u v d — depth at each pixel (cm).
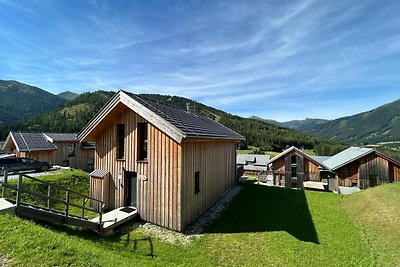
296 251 1149
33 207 954
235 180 2555
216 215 1549
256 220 1516
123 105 1452
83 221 1048
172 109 1812
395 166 2958
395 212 1556
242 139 2541
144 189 1384
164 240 1168
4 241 664
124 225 1307
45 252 661
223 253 1094
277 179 3428
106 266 687
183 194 1287
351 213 1816
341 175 3130
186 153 1328
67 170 2717
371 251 1207
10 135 3150
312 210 1844
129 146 1463
